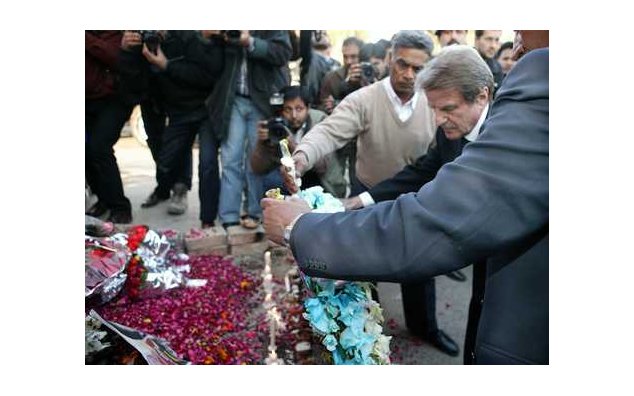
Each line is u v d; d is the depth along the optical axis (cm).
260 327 224
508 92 95
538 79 93
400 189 199
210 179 351
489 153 90
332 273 100
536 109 91
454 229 89
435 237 90
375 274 96
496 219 88
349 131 222
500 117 93
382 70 372
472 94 147
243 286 268
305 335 196
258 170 285
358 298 135
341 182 283
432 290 236
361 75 322
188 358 201
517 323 96
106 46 333
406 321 247
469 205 89
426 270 92
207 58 340
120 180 367
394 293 297
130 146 693
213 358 203
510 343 96
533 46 109
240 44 323
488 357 99
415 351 240
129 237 245
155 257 250
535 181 88
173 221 389
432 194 92
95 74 339
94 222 248
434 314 239
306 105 285
